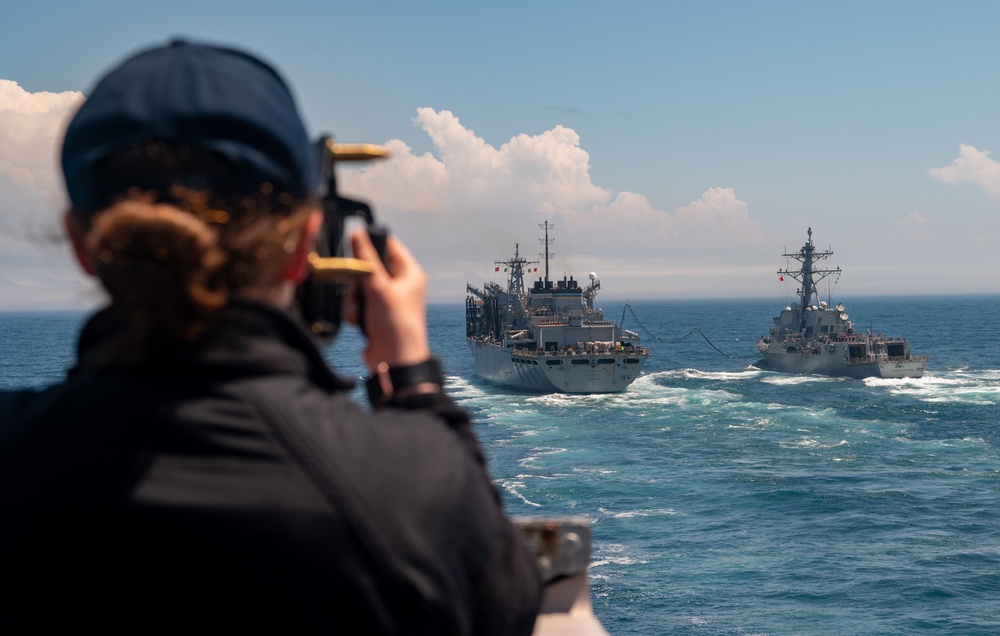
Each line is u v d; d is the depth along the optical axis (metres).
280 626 1.61
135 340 1.62
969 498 51.78
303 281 1.89
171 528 1.58
